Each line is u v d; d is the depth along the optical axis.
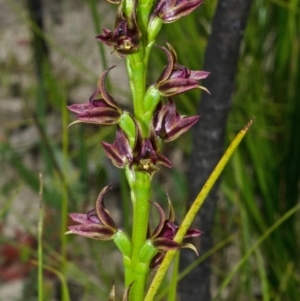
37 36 0.52
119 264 0.52
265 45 0.46
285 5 0.38
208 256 0.34
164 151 0.59
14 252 0.53
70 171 0.52
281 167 0.40
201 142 0.32
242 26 0.30
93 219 0.22
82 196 0.51
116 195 0.58
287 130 0.40
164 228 0.22
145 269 0.22
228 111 0.31
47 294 0.51
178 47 0.40
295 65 0.41
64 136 0.32
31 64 0.71
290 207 0.40
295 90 0.40
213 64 0.30
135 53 0.21
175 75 0.22
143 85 0.22
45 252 0.51
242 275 0.41
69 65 0.70
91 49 0.75
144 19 0.21
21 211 0.59
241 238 0.42
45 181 0.50
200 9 0.42
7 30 0.80
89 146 0.54
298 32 0.41
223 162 0.22
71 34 0.78
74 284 0.52
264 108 0.41
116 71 0.72
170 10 0.21
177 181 0.50
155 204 0.22
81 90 0.69
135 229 0.22
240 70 0.42
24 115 0.68
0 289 0.53
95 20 0.37
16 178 0.60
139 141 0.21
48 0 0.85
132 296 0.22
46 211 0.54
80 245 0.52
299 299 0.39
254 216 0.39
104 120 0.22
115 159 0.22
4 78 0.71
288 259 0.41
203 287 0.35
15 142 0.64
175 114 0.22
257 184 0.44
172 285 0.27
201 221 0.33
